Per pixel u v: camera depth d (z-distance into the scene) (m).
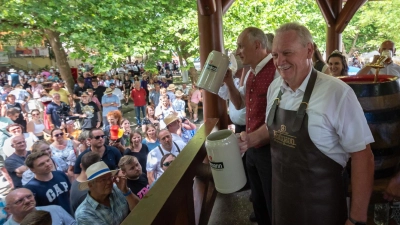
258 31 1.92
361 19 12.64
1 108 7.80
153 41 7.48
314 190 1.31
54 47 8.84
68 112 6.84
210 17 2.71
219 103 2.99
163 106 7.26
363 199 1.23
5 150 4.83
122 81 13.69
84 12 6.61
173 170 1.64
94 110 7.31
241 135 1.64
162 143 3.60
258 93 1.94
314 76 1.28
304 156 1.30
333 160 1.28
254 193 2.23
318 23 9.36
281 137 1.39
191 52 8.53
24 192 2.64
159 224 1.22
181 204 1.67
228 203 2.75
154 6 7.54
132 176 3.14
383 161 1.58
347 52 15.47
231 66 2.60
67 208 3.21
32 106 7.81
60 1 6.25
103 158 3.88
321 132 1.23
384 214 1.82
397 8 11.92
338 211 1.34
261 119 1.95
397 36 12.46
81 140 4.29
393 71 3.10
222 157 1.43
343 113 1.20
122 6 6.77
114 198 2.39
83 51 6.83
